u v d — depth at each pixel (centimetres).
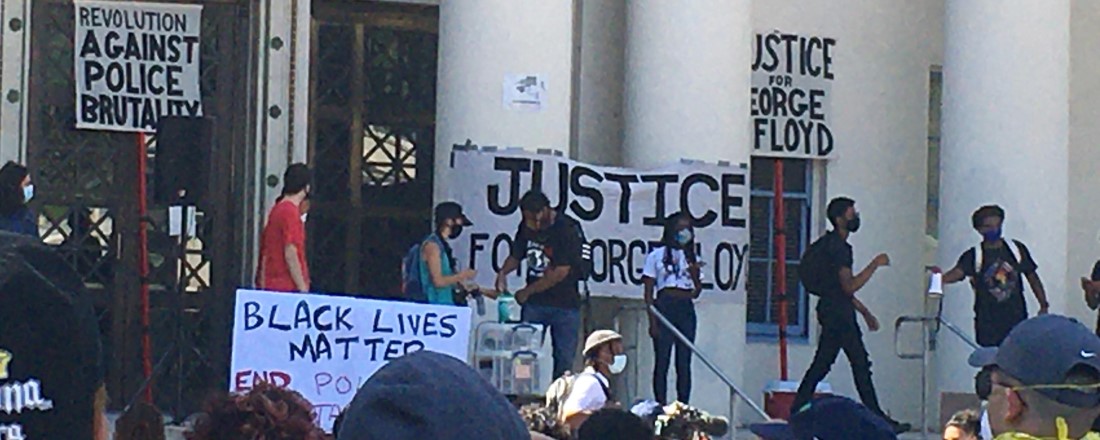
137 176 1451
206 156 1317
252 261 1464
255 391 429
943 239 1558
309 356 952
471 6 1420
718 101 1466
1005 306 1431
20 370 397
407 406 311
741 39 1484
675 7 1469
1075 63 1647
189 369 1464
